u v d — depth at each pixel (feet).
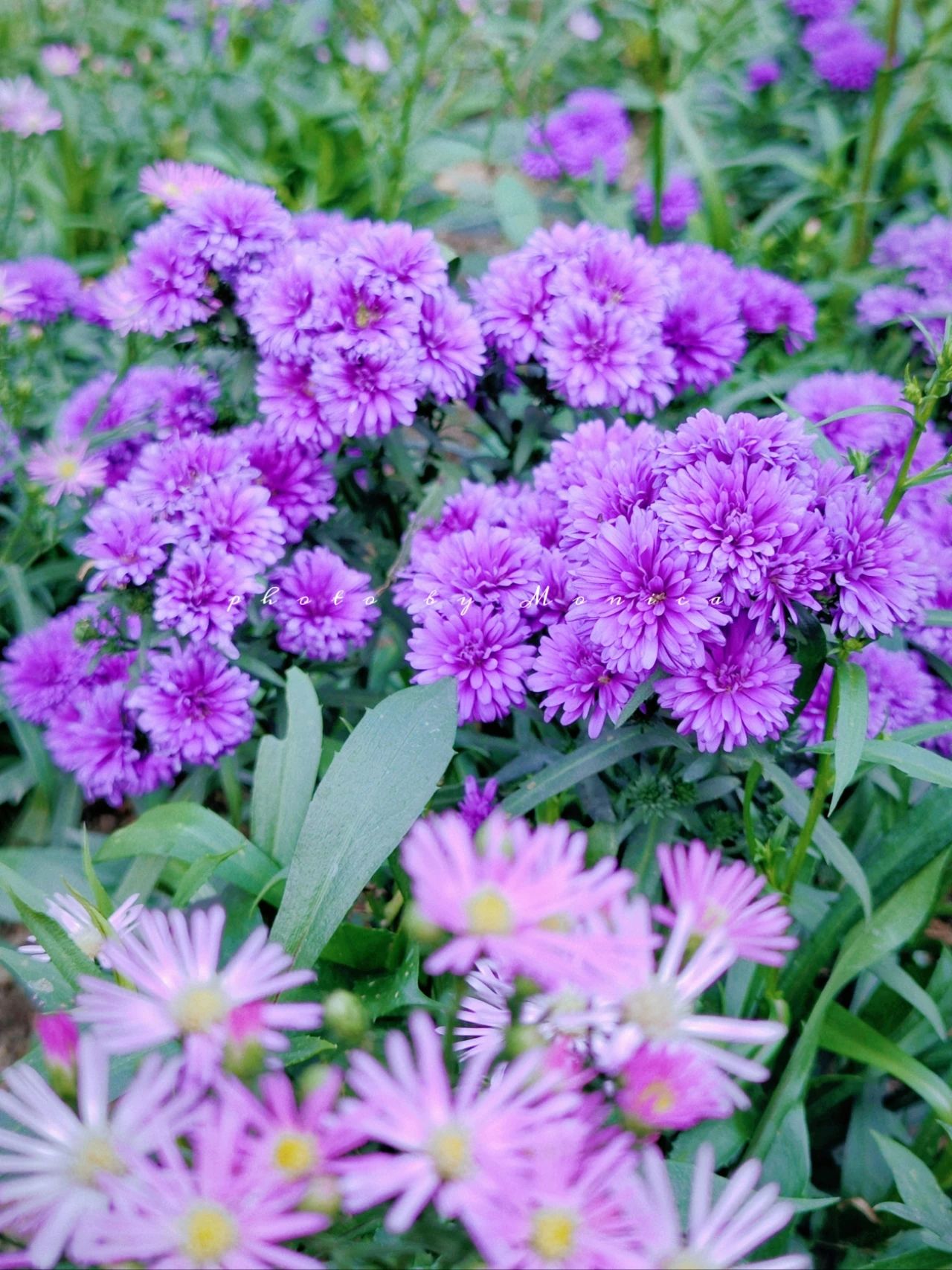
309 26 1.97
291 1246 0.56
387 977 0.91
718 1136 0.89
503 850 0.50
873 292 1.45
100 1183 0.47
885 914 0.90
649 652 0.78
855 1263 0.90
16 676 1.12
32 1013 1.09
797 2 1.96
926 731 0.88
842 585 0.79
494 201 1.86
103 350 1.53
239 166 1.83
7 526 1.38
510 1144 0.46
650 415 1.10
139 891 0.98
